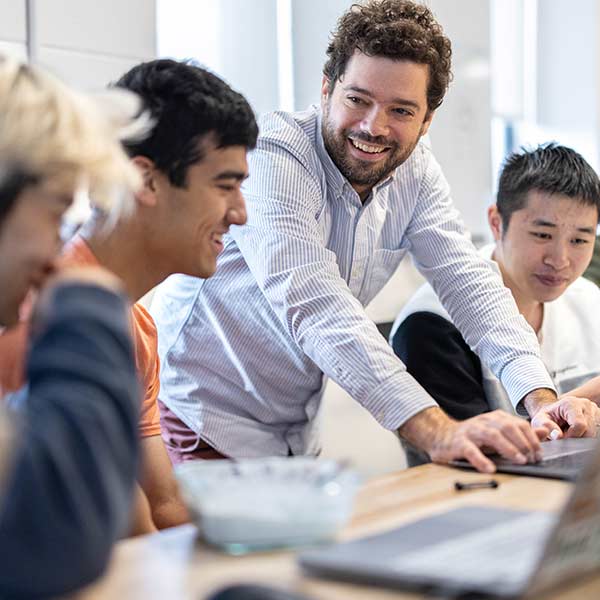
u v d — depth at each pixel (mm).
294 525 1148
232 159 1611
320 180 2221
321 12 3430
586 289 2760
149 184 1572
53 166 1026
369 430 3311
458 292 2367
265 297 2162
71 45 2609
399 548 1095
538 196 2486
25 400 930
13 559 875
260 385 2348
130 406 945
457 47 3826
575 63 4664
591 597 1008
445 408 2422
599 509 1019
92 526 899
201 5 3209
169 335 2385
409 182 2377
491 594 947
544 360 2625
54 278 1025
